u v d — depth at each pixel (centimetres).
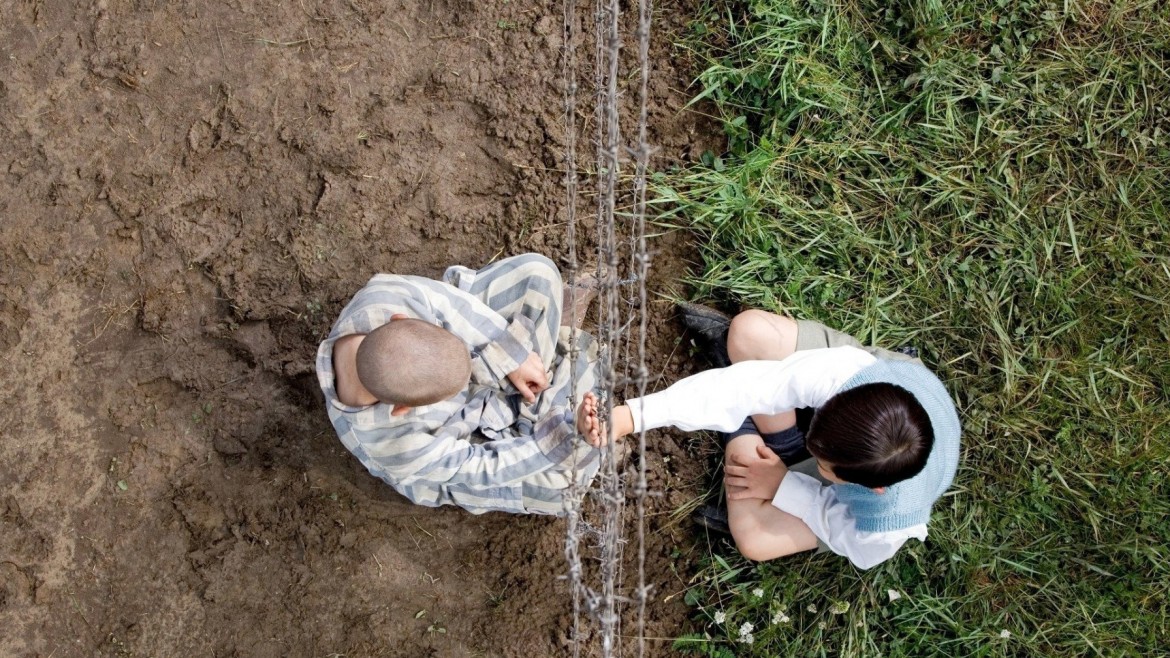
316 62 304
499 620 301
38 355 299
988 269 309
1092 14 310
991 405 306
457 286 275
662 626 304
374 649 299
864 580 301
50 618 296
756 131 311
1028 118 310
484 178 306
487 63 306
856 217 309
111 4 301
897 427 225
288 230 301
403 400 220
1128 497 302
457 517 304
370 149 304
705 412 251
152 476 299
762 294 303
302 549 300
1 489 297
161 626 297
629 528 305
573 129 271
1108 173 310
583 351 289
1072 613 302
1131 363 307
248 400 300
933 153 309
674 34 310
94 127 301
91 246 300
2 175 298
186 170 301
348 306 257
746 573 304
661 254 310
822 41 304
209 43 303
